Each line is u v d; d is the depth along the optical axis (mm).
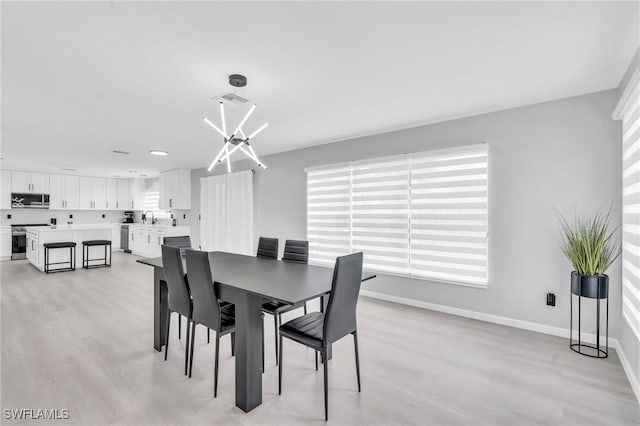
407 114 3432
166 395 2072
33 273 5887
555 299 3020
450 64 2305
